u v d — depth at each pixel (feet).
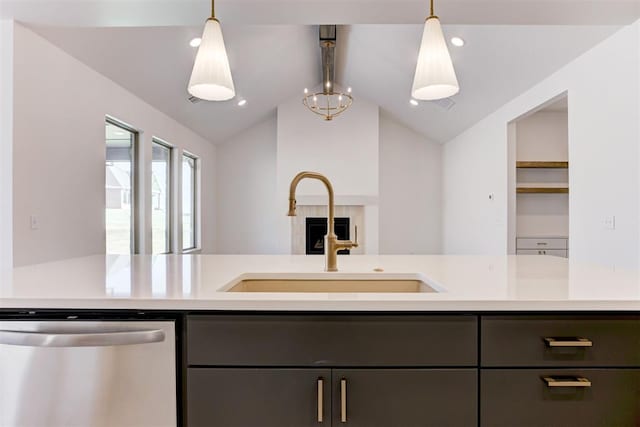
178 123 19.13
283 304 3.56
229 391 3.59
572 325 3.56
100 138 12.55
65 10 8.76
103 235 12.78
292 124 23.17
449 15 9.22
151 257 7.13
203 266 5.89
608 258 10.65
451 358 3.58
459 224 22.65
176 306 3.60
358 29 16.39
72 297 3.65
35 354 3.54
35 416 3.56
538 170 19.39
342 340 3.58
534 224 19.34
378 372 3.58
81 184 11.65
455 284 4.32
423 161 25.86
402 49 16.42
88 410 3.55
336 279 5.37
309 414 3.59
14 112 9.16
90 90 12.03
